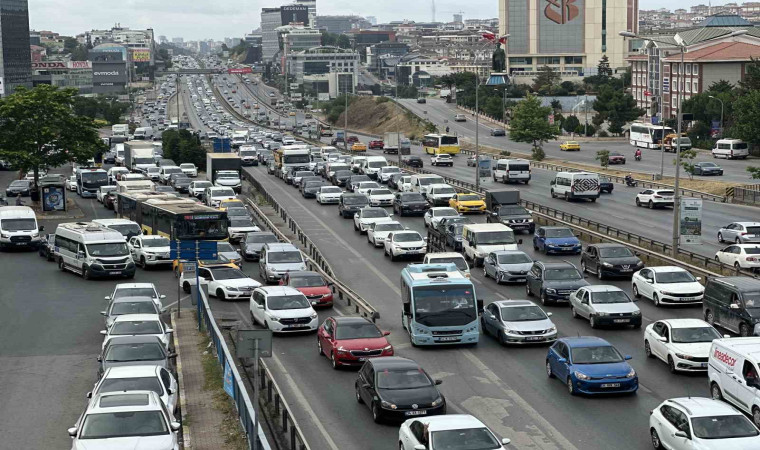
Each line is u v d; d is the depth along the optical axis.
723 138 184.12
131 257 76.44
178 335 53.34
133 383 34.78
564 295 57.78
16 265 82.81
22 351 51.19
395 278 70.75
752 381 35.25
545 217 94.19
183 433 34.16
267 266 69.31
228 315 59.66
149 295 57.16
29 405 40.56
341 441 33.97
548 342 48.88
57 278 75.81
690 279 58.69
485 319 51.84
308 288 60.75
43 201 115.19
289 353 48.69
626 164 164.00
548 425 35.59
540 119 192.50
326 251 83.75
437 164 168.62
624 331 51.66
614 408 37.66
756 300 48.12
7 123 120.56
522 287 65.38
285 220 101.94
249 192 131.25
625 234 81.38
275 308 53.25
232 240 89.81
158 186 126.38
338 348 44.62
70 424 37.66
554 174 150.88
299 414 37.53
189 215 80.50
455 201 105.12
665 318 54.44
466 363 45.69
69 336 54.88
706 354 42.22
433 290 49.16
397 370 37.12
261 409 37.97
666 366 44.22
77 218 110.25
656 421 32.34
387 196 113.56
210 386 41.34
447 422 29.88
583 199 115.19
